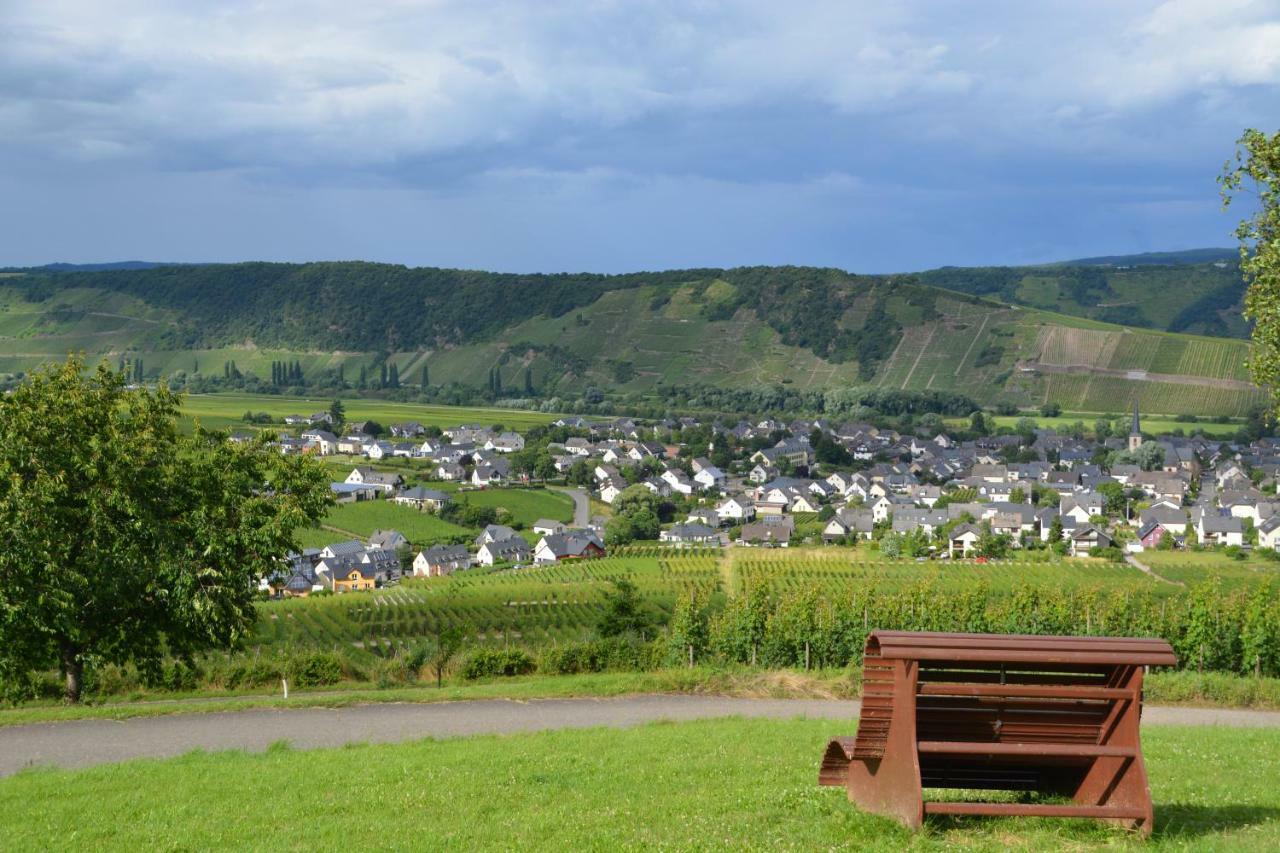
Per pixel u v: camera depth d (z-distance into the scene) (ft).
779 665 144.56
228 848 42.06
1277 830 39.42
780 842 38.60
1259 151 82.74
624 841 40.04
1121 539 460.14
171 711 86.63
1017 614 155.63
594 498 632.38
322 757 62.85
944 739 40.55
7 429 89.20
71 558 90.48
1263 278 84.28
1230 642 141.28
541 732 73.51
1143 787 38.45
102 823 47.14
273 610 309.22
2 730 79.66
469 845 40.57
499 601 335.67
